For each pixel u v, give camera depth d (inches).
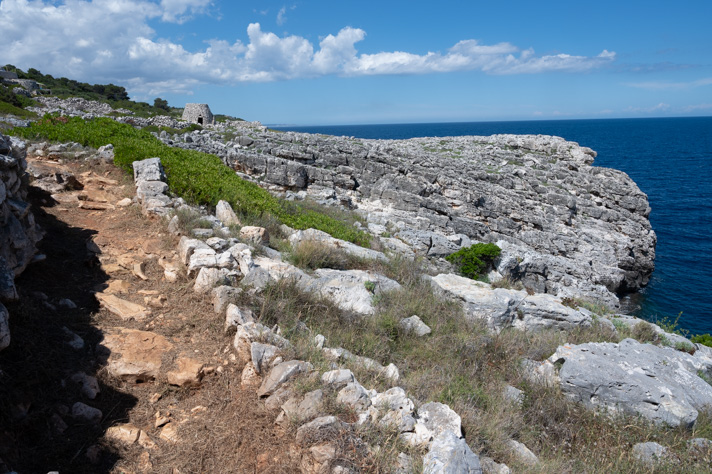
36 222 363.3
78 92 2977.4
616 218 1378.0
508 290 478.6
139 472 173.0
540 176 1525.6
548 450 250.4
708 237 1798.7
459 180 1285.7
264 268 347.6
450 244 960.3
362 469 173.5
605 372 316.5
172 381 219.5
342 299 356.8
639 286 1323.8
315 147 1312.7
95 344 236.1
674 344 455.8
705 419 302.2
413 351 322.7
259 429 195.3
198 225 395.9
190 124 1779.0
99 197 470.9
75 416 189.2
